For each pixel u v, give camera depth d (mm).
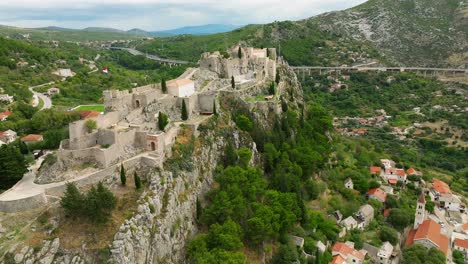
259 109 148750
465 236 136875
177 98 127688
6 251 72125
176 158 102688
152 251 82188
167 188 93125
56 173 90125
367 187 152000
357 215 134625
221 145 123000
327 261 107125
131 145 100750
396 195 155625
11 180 91062
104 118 106750
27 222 77688
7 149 93500
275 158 133375
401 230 136250
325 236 117250
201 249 88625
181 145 107875
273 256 102188
